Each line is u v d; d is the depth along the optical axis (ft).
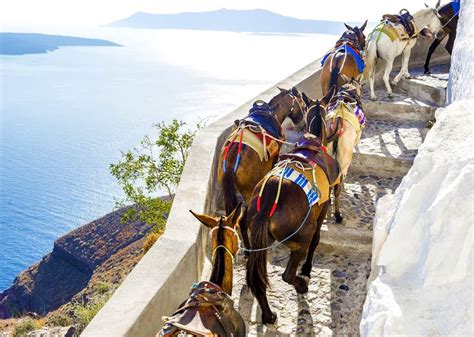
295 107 25.90
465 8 30.55
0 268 521.24
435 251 10.74
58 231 650.02
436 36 43.62
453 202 10.75
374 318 10.85
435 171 11.94
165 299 17.76
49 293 253.24
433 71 47.42
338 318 21.04
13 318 239.30
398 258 11.91
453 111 13.97
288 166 19.11
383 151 32.89
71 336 59.62
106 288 77.87
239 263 24.50
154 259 18.95
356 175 32.09
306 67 41.24
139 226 263.29
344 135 24.11
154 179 76.28
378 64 44.62
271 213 17.69
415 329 10.11
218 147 27.78
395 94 42.52
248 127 22.47
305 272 22.56
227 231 16.08
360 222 26.45
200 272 22.40
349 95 25.89
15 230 644.69
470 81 18.08
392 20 37.96
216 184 27.61
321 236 25.67
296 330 20.29
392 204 15.07
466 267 10.30
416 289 10.89
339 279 23.45
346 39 33.37
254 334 20.07
